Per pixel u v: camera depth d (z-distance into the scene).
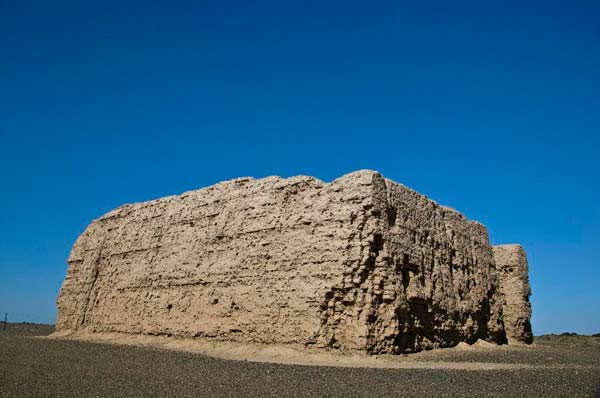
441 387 14.95
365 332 23.55
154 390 14.12
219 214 31.73
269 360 22.59
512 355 26.91
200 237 32.25
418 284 26.92
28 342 30.69
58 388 14.35
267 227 28.33
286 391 14.17
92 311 38.94
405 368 19.69
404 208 27.62
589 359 25.95
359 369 19.00
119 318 36.03
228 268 29.45
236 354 25.25
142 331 33.69
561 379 16.62
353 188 25.88
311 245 26.00
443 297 29.09
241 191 31.17
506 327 39.47
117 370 17.95
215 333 28.78
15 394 13.45
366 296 24.23
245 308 27.73
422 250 28.20
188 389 14.30
